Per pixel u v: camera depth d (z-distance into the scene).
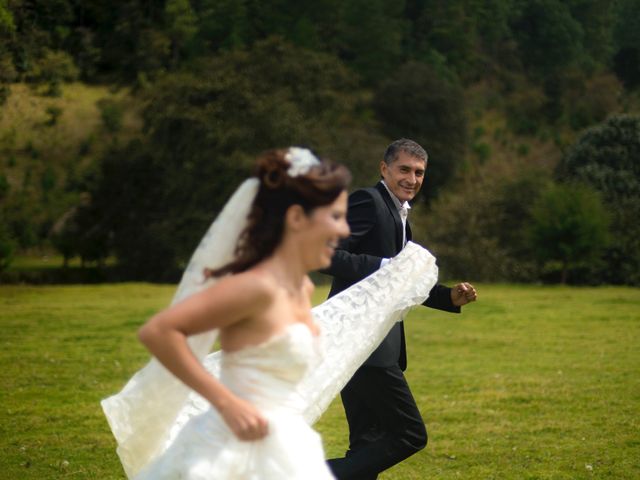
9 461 6.69
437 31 64.44
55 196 49.28
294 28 59.88
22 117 54.00
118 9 61.34
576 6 70.88
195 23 60.56
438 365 12.12
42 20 54.16
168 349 2.84
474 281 34.28
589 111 63.56
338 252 4.79
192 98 37.78
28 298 22.80
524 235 34.12
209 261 3.16
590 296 24.36
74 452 6.98
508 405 9.13
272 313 2.99
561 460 6.82
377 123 51.69
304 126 37.56
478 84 65.12
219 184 36.12
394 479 6.29
